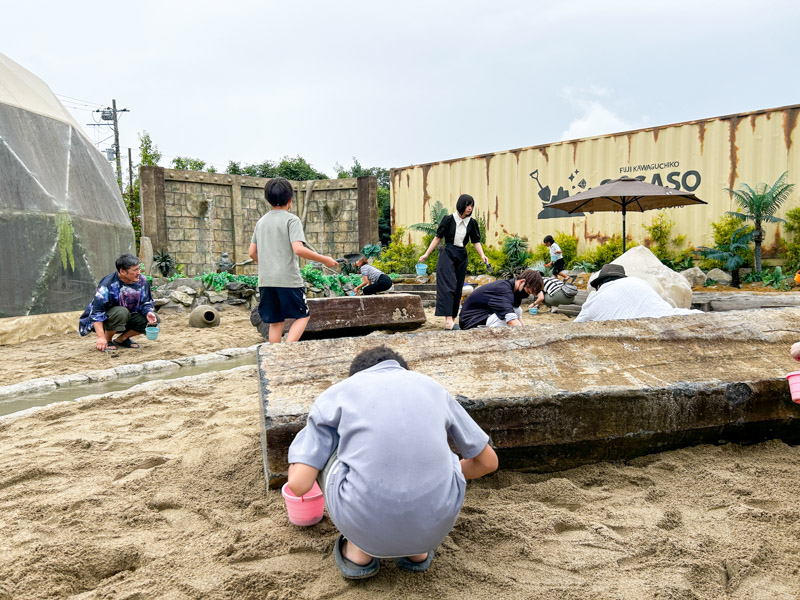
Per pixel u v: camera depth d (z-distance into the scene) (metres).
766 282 9.95
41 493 2.90
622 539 2.31
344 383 2.04
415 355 3.17
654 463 3.01
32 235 8.64
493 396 2.81
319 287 13.12
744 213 10.67
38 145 9.24
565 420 2.89
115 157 30.48
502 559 2.21
